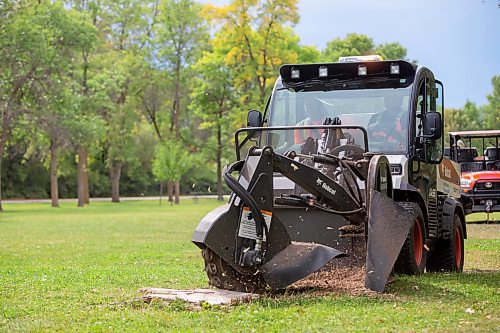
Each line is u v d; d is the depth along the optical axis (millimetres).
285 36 55062
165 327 8273
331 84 12727
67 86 61312
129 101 83125
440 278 11594
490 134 29984
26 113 57188
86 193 81125
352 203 10555
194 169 97938
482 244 19953
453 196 14703
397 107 12375
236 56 55094
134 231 29109
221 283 10258
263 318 8570
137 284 12352
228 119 70750
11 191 97750
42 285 12344
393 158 12047
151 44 82875
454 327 7914
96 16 79312
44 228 31875
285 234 10094
